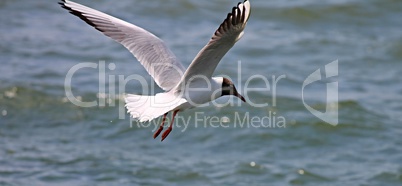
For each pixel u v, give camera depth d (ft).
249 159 47.67
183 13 74.02
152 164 46.65
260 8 74.95
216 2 76.69
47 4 76.38
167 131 31.71
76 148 48.47
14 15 72.74
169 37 67.62
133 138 50.31
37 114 53.01
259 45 66.80
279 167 46.83
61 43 66.33
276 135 50.83
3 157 46.52
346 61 64.64
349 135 51.24
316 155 48.65
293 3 76.02
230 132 51.03
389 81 61.05
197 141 50.06
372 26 73.20
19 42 65.92
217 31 26.35
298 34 70.18
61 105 54.19
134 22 71.00
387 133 51.55
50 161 46.34
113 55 64.18
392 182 45.11
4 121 52.01
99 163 46.37
